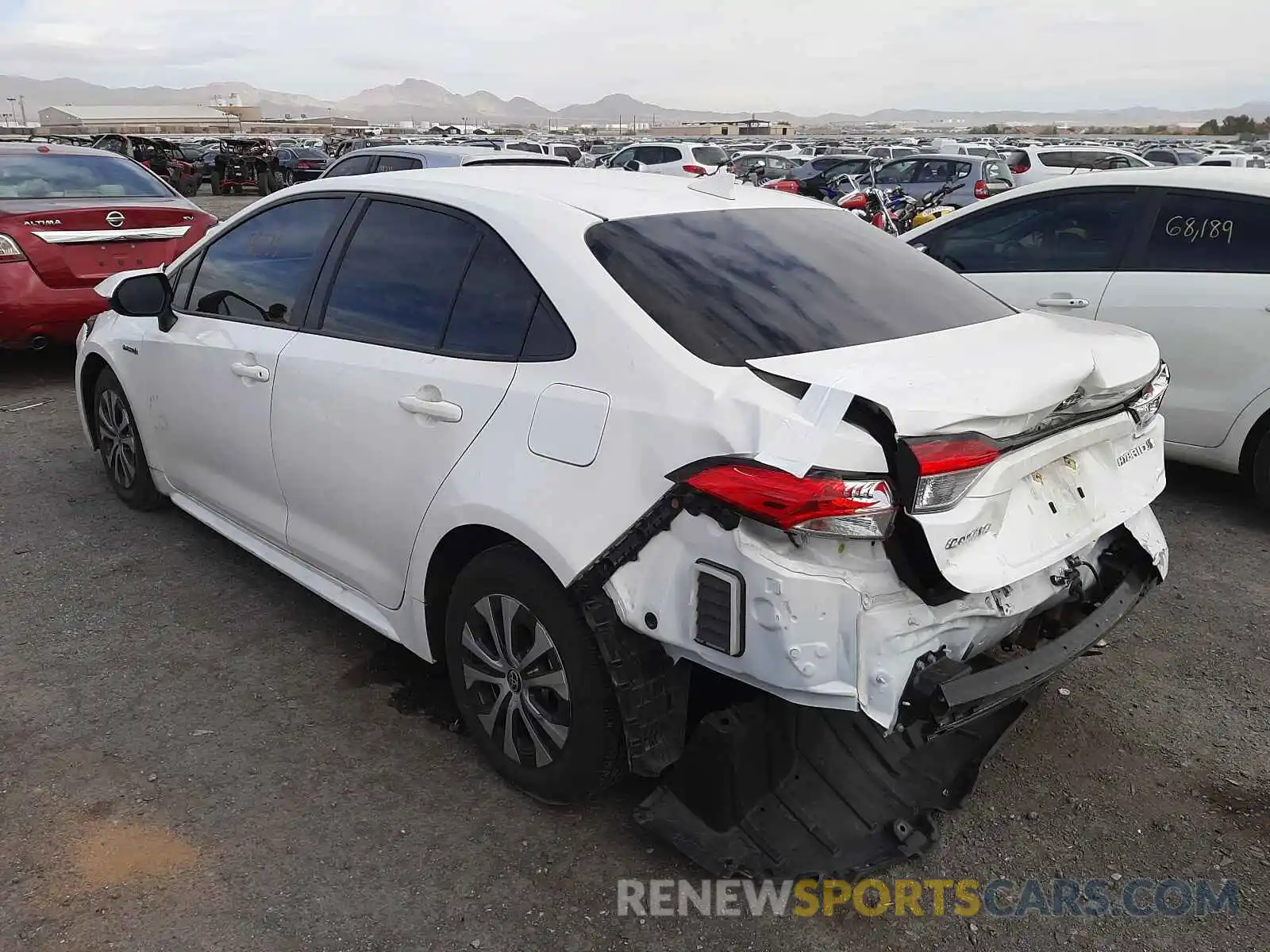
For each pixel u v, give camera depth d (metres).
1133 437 2.83
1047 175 17.73
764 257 2.87
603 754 2.57
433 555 2.90
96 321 4.93
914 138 83.69
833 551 2.13
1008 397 2.23
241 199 27.98
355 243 3.35
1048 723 3.26
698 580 2.23
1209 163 23.58
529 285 2.73
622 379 2.42
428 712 3.27
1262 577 4.36
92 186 7.73
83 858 2.55
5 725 3.12
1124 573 2.84
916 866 2.61
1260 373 4.73
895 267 3.13
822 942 2.37
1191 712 3.33
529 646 2.73
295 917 2.38
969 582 2.16
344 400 3.14
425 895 2.47
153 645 3.64
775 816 2.56
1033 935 2.39
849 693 2.12
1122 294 5.15
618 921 2.41
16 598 3.97
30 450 5.81
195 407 3.95
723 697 2.57
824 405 2.14
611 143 55.81
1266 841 2.71
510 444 2.61
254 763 2.97
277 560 3.71
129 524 4.72
